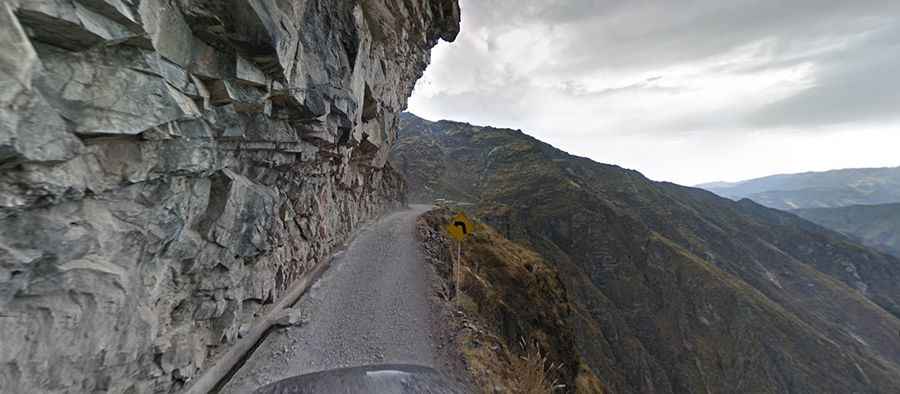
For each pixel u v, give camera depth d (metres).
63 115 4.46
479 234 29.45
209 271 8.46
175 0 6.04
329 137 14.72
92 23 4.46
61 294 4.79
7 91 3.69
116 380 5.90
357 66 17.34
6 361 4.19
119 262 5.80
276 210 11.40
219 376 8.91
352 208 26.00
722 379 99.94
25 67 3.83
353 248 21.53
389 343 11.42
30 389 4.52
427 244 24.38
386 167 47.97
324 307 13.38
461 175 149.00
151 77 5.63
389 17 21.50
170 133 6.22
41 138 4.14
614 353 92.69
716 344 107.31
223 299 8.99
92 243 5.18
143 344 6.36
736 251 181.12
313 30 11.60
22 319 4.34
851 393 98.38
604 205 130.38
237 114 8.43
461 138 195.25
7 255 4.02
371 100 23.14
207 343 8.61
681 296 117.56
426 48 36.44
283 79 9.41
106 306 5.46
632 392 81.31
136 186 5.98
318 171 16.12
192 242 7.60
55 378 4.82
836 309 159.88
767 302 119.25
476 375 10.38
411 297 14.99
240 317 9.88
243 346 9.98
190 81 6.70
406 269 18.45
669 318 111.31
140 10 5.05
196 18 6.48
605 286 113.12
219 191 8.45
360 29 17.41
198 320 8.31
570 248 116.44
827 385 99.06
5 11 3.65
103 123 4.95
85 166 4.95
